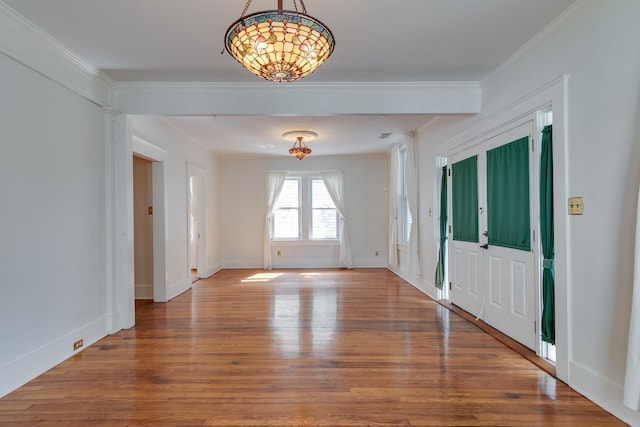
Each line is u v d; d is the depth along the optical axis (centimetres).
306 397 229
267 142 635
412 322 387
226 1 227
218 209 773
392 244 702
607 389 211
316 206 802
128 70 335
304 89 376
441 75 358
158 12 239
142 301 493
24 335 248
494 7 237
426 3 232
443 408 215
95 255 334
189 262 582
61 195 288
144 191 509
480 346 314
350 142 649
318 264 796
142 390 238
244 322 391
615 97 204
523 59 298
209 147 680
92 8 233
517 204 315
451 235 459
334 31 267
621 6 200
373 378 254
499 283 348
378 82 374
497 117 341
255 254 796
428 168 518
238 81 365
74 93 307
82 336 311
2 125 233
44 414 210
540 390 236
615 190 205
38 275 262
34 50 258
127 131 372
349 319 400
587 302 227
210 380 252
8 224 237
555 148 254
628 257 198
